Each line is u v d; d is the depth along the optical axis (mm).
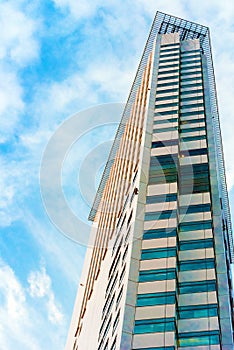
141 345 49781
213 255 59156
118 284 62625
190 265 58438
